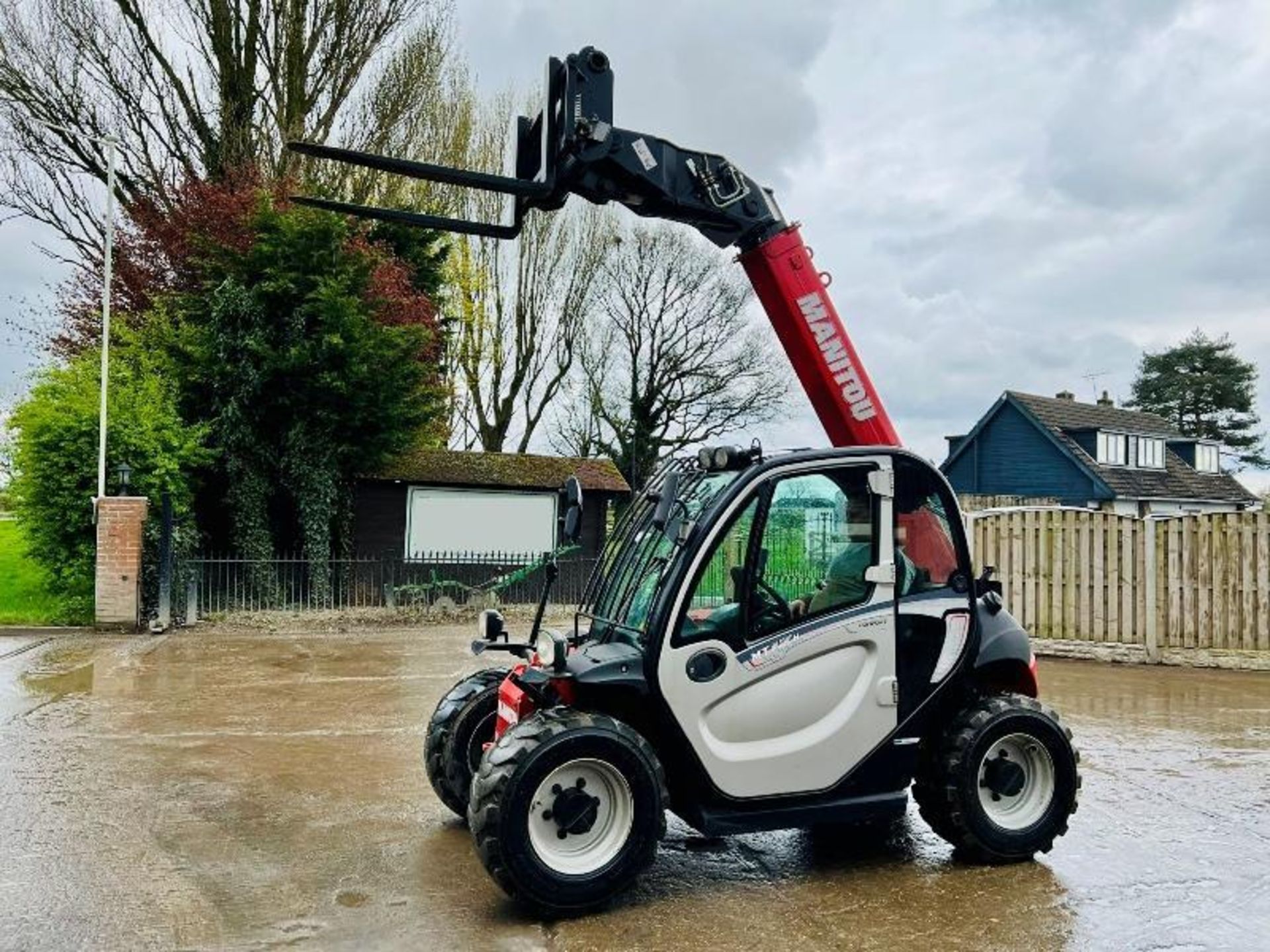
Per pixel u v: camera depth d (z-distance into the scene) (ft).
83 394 51.88
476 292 96.78
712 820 14.74
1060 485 111.65
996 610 17.37
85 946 12.74
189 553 52.11
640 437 114.73
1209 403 182.19
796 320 18.40
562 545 16.28
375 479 64.90
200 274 60.59
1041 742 16.47
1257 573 39.32
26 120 68.95
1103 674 37.93
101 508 47.37
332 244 56.85
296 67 73.87
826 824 17.22
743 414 117.60
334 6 73.87
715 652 14.83
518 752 13.73
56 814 18.52
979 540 45.03
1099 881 15.51
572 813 13.93
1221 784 21.50
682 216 18.30
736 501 15.16
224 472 57.93
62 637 45.34
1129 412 130.00
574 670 14.73
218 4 72.54
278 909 14.08
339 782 21.06
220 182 71.51
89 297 69.51
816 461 15.78
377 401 58.39
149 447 50.75
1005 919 13.93
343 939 13.07
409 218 17.83
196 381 55.36
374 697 31.35
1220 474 130.11
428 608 55.06
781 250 18.38
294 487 58.44
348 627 50.80
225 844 16.93
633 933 13.38
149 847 16.74
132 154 72.23
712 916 14.01
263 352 54.60
